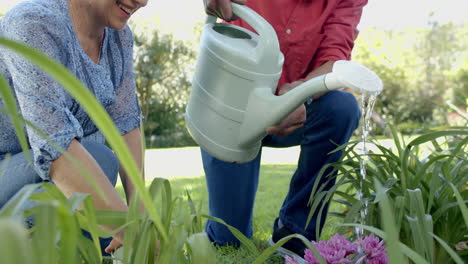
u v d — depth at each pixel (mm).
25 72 1006
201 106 1377
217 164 1796
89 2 1167
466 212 572
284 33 1782
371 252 912
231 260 1611
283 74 1817
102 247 1310
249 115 1271
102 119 268
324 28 1765
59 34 1107
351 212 1176
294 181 1723
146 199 298
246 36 1514
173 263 643
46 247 305
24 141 377
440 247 1221
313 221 1677
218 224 1855
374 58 14703
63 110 1010
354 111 1634
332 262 908
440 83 14031
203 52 1383
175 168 5871
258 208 2723
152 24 13352
